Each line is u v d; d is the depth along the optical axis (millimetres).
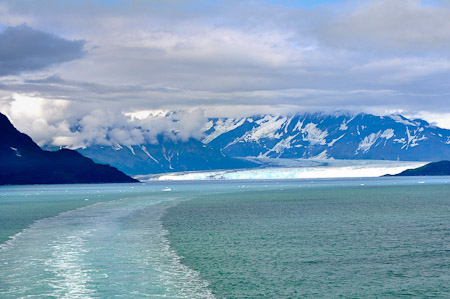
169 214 101938
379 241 63031
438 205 127125
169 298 37062
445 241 62875
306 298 37594
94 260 49688
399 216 96688
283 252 55219
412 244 60625
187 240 63906
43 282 40906
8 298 36688
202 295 38000
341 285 41188
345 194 193875
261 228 77688
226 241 63344
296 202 145375
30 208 126188
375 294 38719
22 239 63750
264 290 39562
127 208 118312
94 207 123188
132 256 52094
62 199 172000
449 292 39188
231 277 43500
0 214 106562
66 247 57156
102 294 37719
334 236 67938
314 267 47562
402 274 44812
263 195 193750
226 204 137250
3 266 46656
